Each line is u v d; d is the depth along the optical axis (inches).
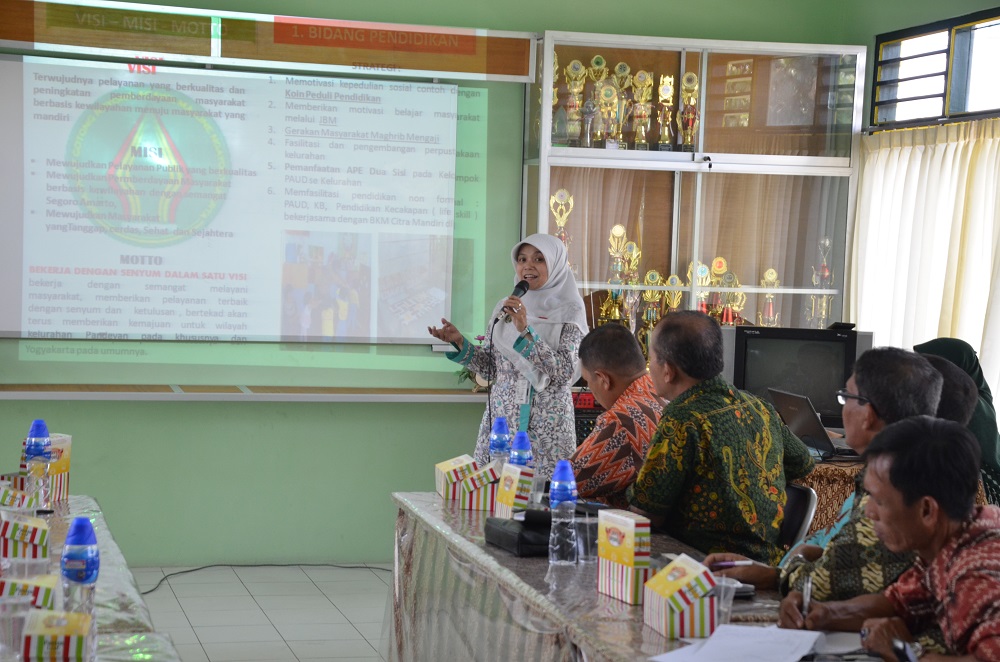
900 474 71.6
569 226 215.0
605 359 121.1
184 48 201.2
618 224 217.5
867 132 225.3
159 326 205.2
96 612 80.0
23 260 198.2
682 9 224.5
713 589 78.1
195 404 207.5
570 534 99.3
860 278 225.6
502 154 218.7
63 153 198.8
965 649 70.2
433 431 219.3
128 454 204.7
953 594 70.4
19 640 65.7
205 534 209.5
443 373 218.4
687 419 103.4
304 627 174.4
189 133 204.2
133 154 202.1
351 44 208.1
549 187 212.2
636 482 105.3
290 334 211.0
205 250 206.5
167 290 205.2
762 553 104.3
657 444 104.2
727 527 103.6
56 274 199.9
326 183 210.8
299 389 210.2
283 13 207.0
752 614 82.6
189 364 207.2
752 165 217.0
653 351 108.3
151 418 205.5
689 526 104.7
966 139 203.2
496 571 96.9
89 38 196.9
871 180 222.8
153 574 202.4
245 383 210.2
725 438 103.4
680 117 216.4
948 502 70.9
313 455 213.8
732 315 221.9
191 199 205.2
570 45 210.4
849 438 88.6
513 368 155.1
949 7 211.9
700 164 215.0
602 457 116.0
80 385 201.5
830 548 83.4
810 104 221.3
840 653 73.2
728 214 222.4
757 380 195.9
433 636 116.6
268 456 211.6
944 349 165.3
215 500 209.5
